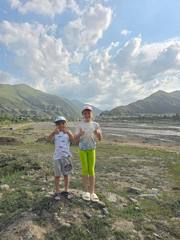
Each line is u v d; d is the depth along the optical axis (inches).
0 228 79.3
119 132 904.3
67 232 74.5
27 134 621.9
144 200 113.6
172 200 115.6
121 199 110.0
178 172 188.7
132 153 309.6
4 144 386.6
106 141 559.5
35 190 117.2
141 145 488.1
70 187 128.1
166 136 733.3
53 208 84.6
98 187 131.3
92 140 93.2
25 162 187.9
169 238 79.7
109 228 79.3
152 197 118.2
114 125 1509.6
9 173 169.9
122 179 158.9
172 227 86.6
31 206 89.5
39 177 152.3
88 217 82.5
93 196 93.7
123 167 205.3
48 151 299.1
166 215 96.9
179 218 94.8
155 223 88.6
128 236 76.7
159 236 79.8
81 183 136.1
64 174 92.7
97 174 173.2
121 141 577.0
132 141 585.9
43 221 78.3
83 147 93.4
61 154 91.8
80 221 80.0
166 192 131.2
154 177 169.6
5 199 103.1
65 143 92.7
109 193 117.0
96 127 94.3
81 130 92.8
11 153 252.7
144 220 89.6
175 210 102.5
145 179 162.1
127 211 95.3
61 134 93.3
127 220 87.5
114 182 148.6
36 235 71.5
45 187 125.5
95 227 78.2
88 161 94.1
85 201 91.4
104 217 84.8
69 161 93.0
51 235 72.7
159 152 334.6
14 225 77.1
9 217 84.4
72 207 86.3
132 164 221.6
